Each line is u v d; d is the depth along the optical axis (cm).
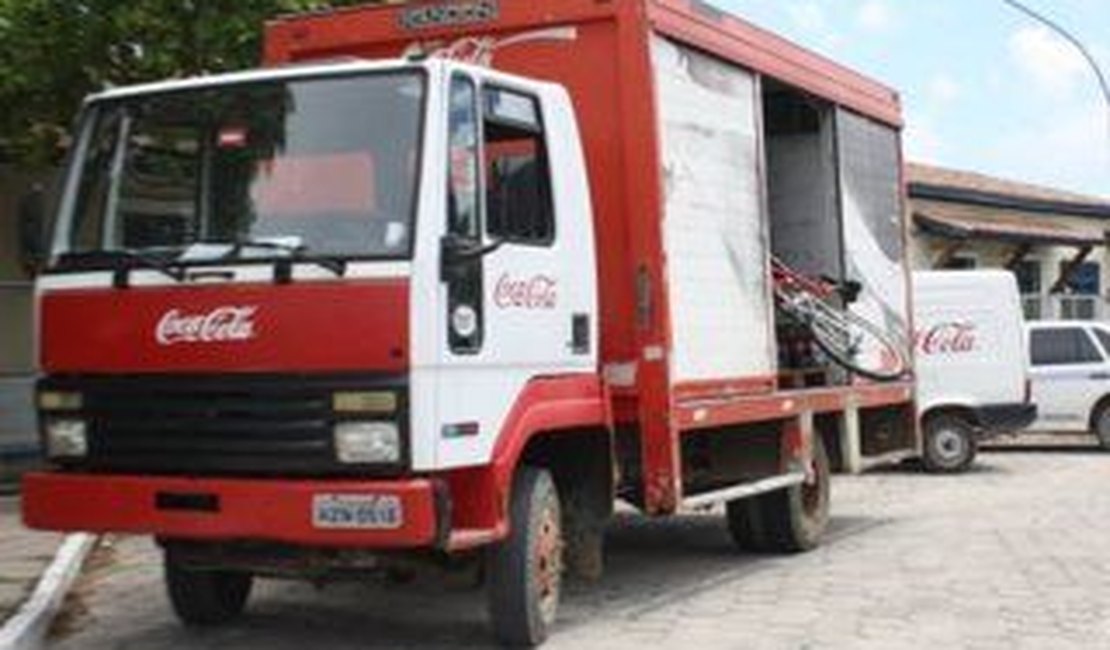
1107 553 1328
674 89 1114
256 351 860
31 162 1759
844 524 1550
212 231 890
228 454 868
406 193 855
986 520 1570
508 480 909
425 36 1120
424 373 845
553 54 1090
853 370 1459
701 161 1150
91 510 895
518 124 947
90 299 902
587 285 1004
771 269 1295
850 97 1480
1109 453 2438
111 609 1123
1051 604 1088
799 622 1030
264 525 853
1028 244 3669
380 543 836
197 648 985
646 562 1313
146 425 888
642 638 981
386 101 877
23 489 923
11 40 1645
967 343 2153
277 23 1155
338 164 876
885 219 1574
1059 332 2480
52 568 1225
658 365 1066
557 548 983
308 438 852
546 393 955
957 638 975
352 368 845
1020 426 2147
